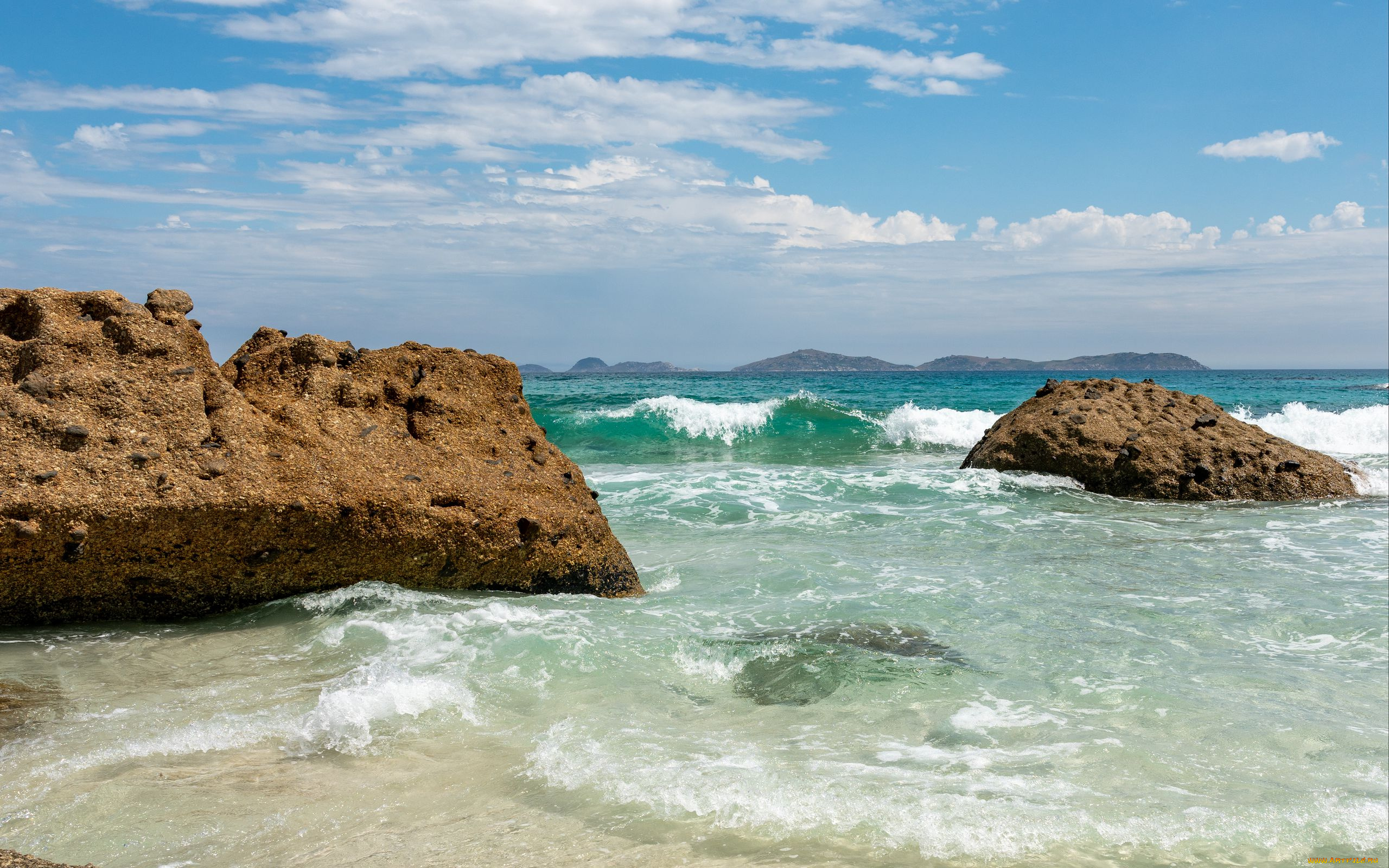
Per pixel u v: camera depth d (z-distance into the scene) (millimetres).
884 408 29203
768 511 11266
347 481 6559
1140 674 5582
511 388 8281
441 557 6801
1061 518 11055
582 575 7305
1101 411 14055
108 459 5914
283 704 4758
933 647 6035
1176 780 4160
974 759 4316
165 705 4711
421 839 3465
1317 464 13031
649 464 17156
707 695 5156
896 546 9352
